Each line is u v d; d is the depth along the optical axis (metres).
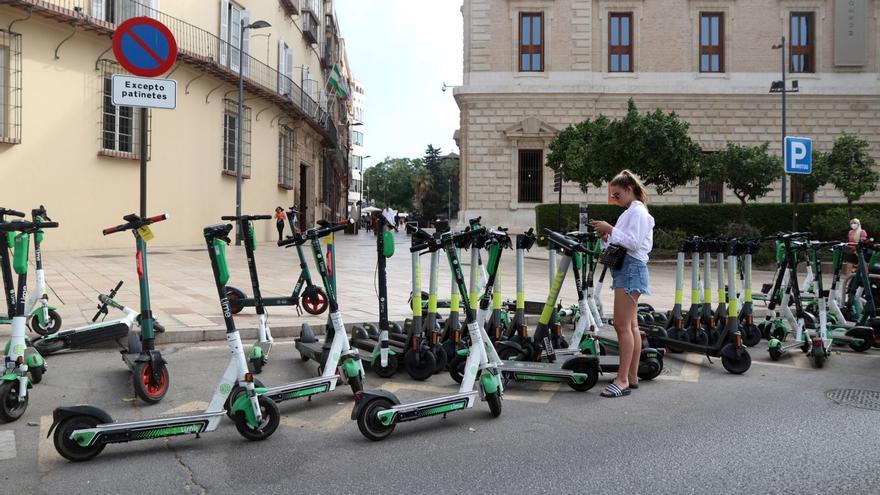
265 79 28.02
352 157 119.06
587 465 3.89
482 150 33.16
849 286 8.62
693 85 32.75
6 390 4.51
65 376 5.77
